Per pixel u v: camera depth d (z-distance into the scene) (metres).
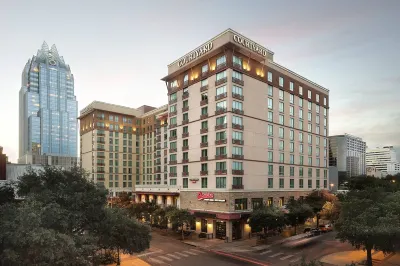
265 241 47.03
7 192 28.42
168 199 66.25
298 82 71.00
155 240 50.41
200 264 35.31
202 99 59.00
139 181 119.25
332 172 120.50
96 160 108.31
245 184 53.84
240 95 54.62
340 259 35.88
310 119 74.31
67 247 18.31
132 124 120.38
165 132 103.00
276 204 58.22
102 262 33.59
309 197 60.94
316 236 51.81
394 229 25.86
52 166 27.83
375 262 33.84
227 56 53.88
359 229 28.19
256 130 57.62
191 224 57.12
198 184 57.59
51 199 22.98
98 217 24.52
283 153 63.97
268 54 64.31
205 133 57.06
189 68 62.81
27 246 17.89
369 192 36.72
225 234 50.34
